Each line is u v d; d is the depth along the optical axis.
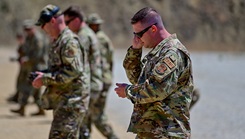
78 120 11.59
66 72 11.23
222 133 19.05
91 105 14.37
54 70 11.45
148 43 8.83
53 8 11.40
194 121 22.09
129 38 168.50
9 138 17.06
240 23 186.25
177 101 8.60
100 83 14.31
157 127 8.61
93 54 14.09
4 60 73.38
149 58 8.74
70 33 11.41
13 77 44.19
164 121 8.60
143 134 8.74
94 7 171.00
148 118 8.70
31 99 28.41
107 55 15.87
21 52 23.02
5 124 20.00
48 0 152.50
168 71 8.35
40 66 22.89
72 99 11.45
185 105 8.64
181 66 8.51
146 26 8.71
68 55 11.19
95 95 14.27
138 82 8.85
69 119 11.48
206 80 45.44
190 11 187.38
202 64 78.81
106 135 15.76
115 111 24.97
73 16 13.86
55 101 11.59
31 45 22.81
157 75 8.37
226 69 64.38
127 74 9.59
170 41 8.63
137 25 8.77
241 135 18.75
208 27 185.38
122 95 8.83
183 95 8.64
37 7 148.50
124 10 174.62
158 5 184.12
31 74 11.49
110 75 15.92
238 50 179.12
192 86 8.75
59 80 11.27
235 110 25.48
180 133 8.58
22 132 18.33
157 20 8.75
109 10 172.62
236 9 187.00
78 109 11.51
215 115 23.73
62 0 156.62
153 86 8.40
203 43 181.88
